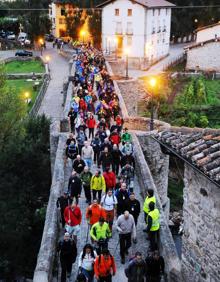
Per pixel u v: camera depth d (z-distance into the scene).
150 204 14.25
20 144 32.09
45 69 67.12
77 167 18.64
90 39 78.88
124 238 14.30
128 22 68.12
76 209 14.55
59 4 92.50
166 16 76.44
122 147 22.00
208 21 93.88
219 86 61.72
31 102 49.78
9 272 25.81
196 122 49.25
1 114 34.72
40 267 12.56
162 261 12.50
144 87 51.53
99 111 28.11
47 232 14.48
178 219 30.02
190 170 12.41
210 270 11.67
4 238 26.66
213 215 11.41
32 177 31.20
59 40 85.06
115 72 58.78
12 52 83.44
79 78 38.38
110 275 12.24
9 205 28.73
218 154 10.48
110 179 17.56
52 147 25.86
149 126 28.30
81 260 12.59
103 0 83.06
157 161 26.25
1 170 30.55
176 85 61.84
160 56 74.94
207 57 67.69
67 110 30.14
